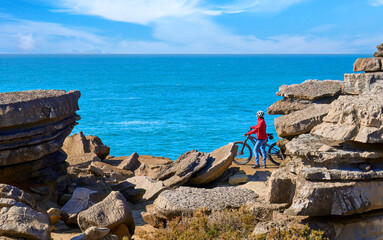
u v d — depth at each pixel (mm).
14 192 6523
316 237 5625
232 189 8578
